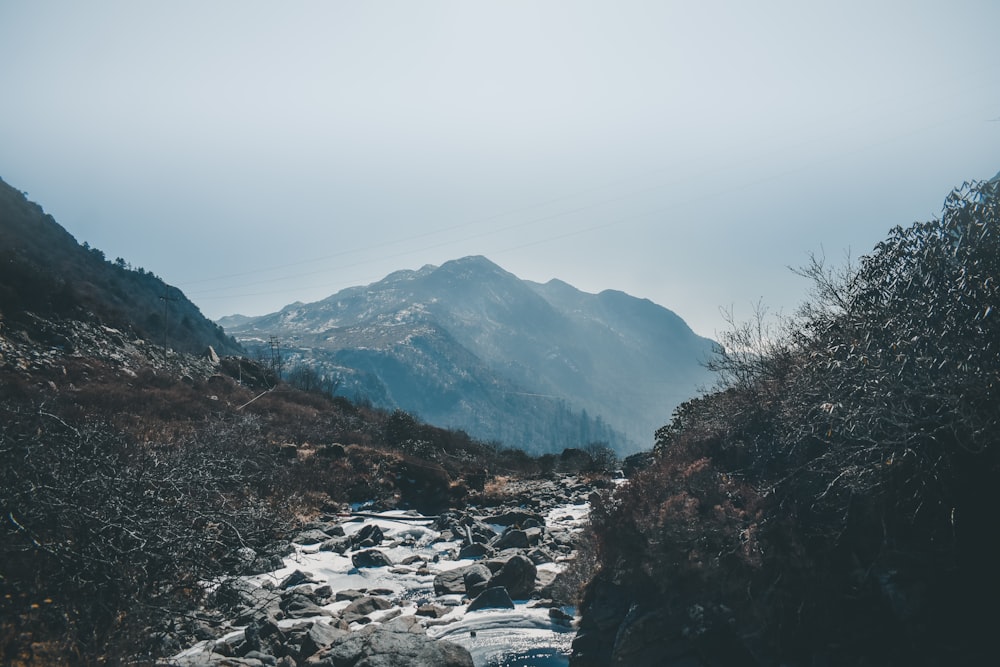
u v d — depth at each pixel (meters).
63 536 8.13
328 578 14.31
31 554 7.85
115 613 7.76
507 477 34.50
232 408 34.44
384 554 15.84
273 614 11.16
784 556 7.66
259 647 9.23
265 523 12.12
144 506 8.88
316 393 53.38
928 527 6.49
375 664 8.26
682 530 8.78
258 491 19.81
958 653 5.75
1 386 23.64
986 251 6.68
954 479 6.31
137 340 45.31
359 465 26.58
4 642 6.46
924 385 6.41
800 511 8.12
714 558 8.35
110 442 9.81
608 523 10.40
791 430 9.02
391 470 26.31
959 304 6.57
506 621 11.10
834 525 7.59
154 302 121.81
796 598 7.36
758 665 7.33
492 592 12.09
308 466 25.30
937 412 6.32
